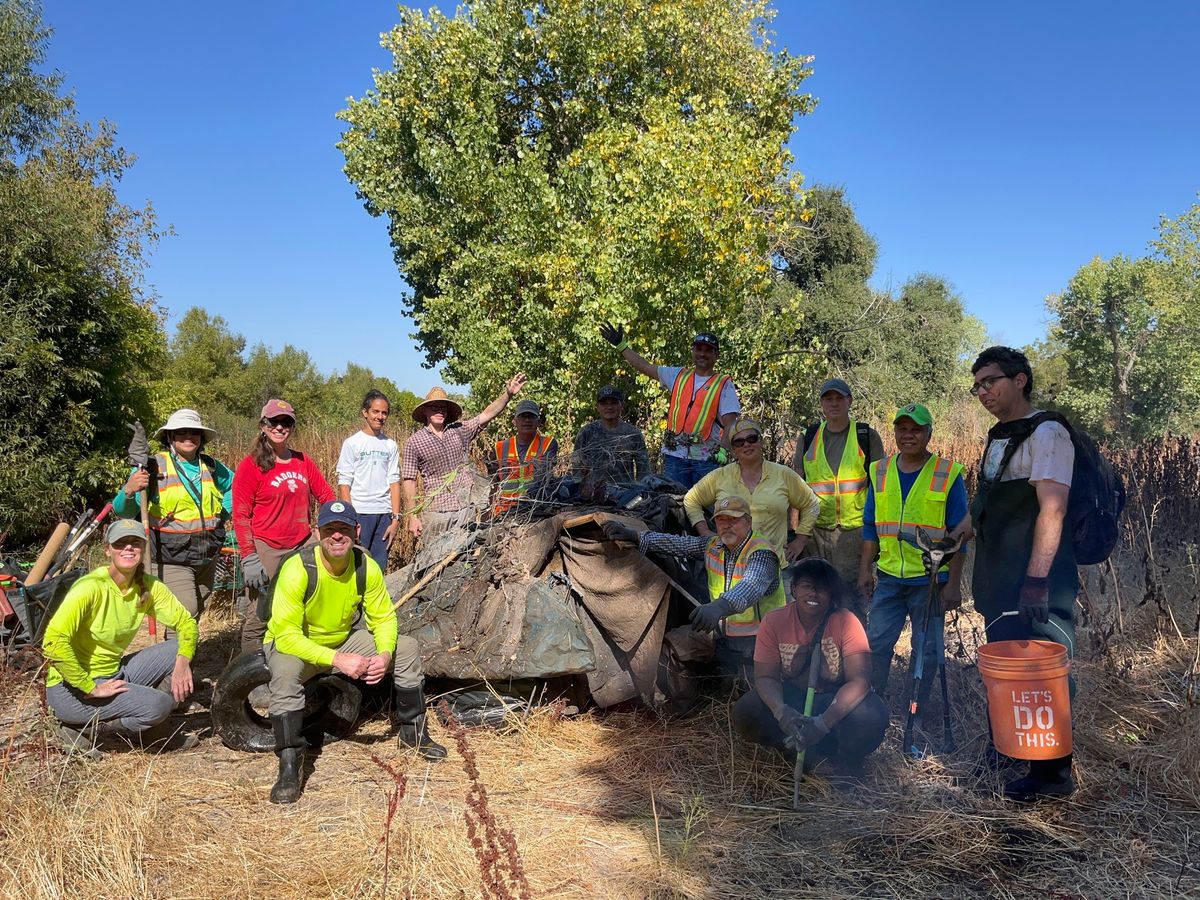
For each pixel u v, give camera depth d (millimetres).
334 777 4430
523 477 6570
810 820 3896
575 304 12141
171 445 5770
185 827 3865
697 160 10977
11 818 3711
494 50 16812
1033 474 3898
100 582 4574
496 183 15250
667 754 4594
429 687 5312
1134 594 6832
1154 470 9172
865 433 5676
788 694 4434
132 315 13180
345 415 41062
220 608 7781
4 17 16047
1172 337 26609
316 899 3289
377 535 6906
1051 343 34000
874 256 26422
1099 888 3303
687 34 17859
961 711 4895
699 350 6898
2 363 10680
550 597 5172
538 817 3957
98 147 17797
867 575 5043
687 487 6777
